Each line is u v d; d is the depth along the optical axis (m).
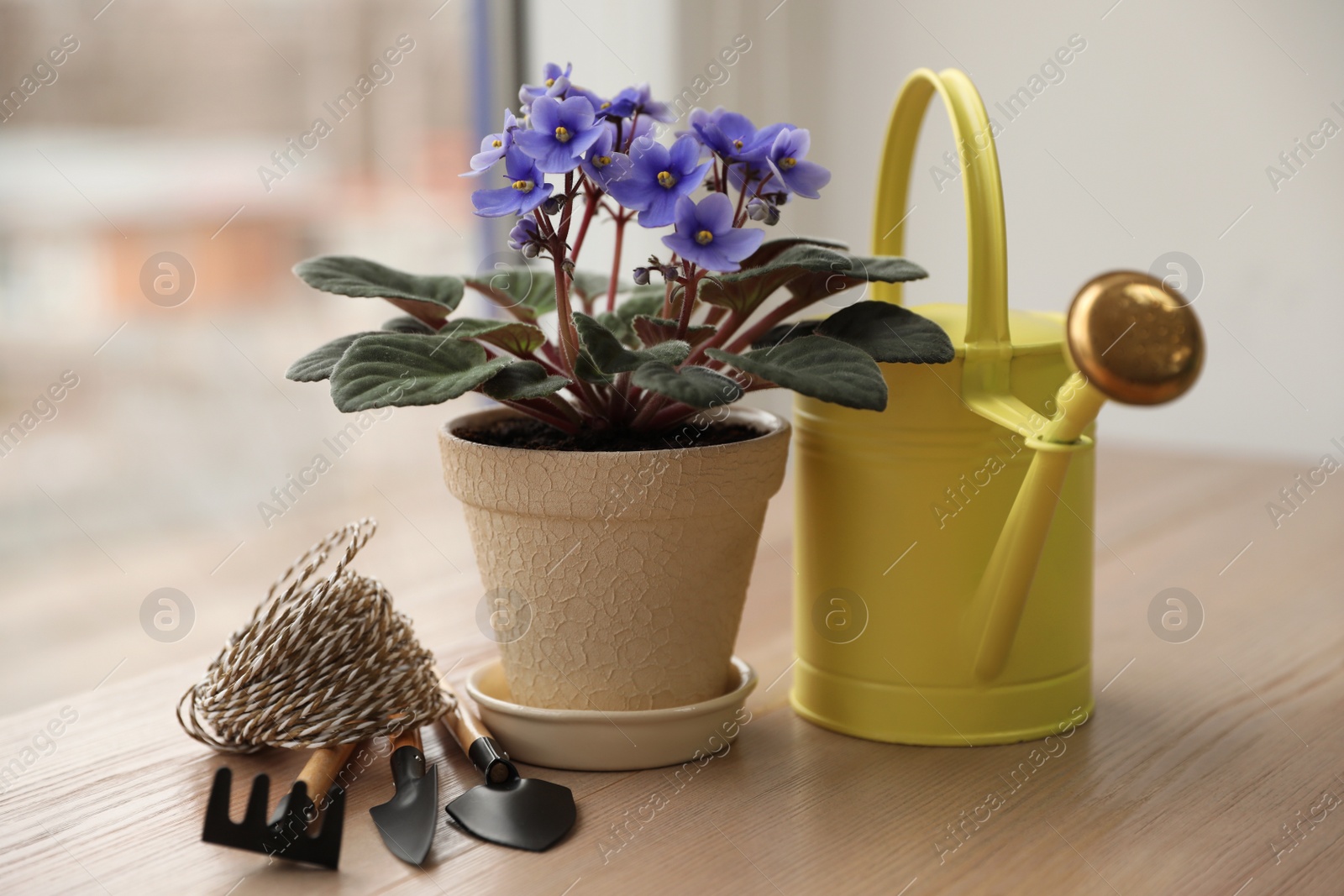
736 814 1.02
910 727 1.08
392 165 2.00
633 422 1.06
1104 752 1.07
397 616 1.07
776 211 1.02
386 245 2.04
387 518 1.81
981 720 1.08
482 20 1.82
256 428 2.16
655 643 1.04
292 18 1.98
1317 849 0.99
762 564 1.31
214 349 2.12
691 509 1.02
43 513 2.04
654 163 1.01
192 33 1.96
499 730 1.07
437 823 1.01
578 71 1.81
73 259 1.98
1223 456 1.72
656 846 1.00
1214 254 1.86
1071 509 1.07
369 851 1.00
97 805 1.03
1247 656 1.17
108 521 2.10
